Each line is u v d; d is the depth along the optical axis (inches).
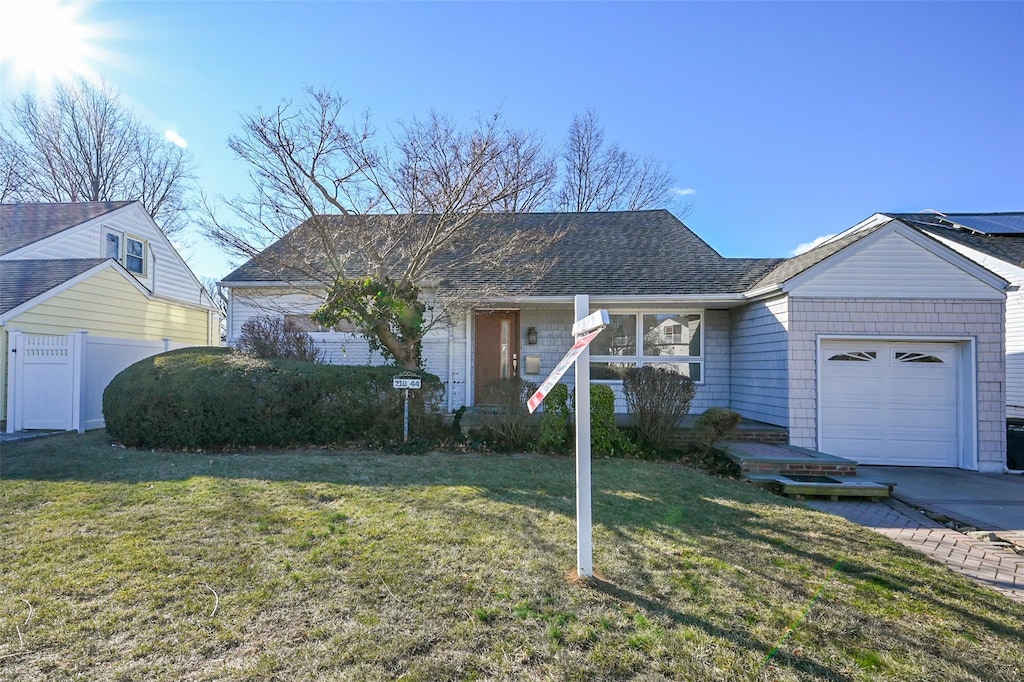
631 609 126.5
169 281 706.2
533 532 178.4
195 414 306.3
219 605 123.6
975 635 121.6
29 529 170.7
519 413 333.4
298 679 97.3
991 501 268.8
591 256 503.2
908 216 626.8
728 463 324.2
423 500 211.9
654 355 466.6
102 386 402.0
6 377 390.0
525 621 119.5
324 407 323.3
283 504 201.9
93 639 108.4
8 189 907.4
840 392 369.1
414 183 375.2
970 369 359.3
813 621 124.6
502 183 387.5
